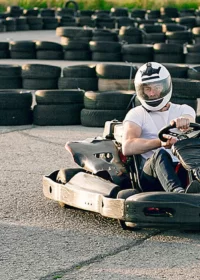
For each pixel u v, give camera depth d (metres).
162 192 5.62
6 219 6.37
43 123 11.55
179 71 13.56
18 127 11.42
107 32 23.31
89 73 14.24
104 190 5.98
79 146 6.66
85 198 6.07
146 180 6.08
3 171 8.36
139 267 5.11
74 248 5.55
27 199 7.07
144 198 5.55
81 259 5.29
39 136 10.60
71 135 10.70
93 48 20.33
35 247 5.57
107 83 13.98
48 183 6.68
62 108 11.54
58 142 10.15
